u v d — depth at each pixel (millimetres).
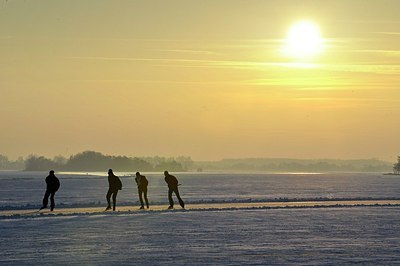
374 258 47938
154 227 64062
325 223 69250
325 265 45219
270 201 104438
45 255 48281
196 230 62500
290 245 54031
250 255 49062
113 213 76125
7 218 69875
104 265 44781
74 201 119438
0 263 45125
